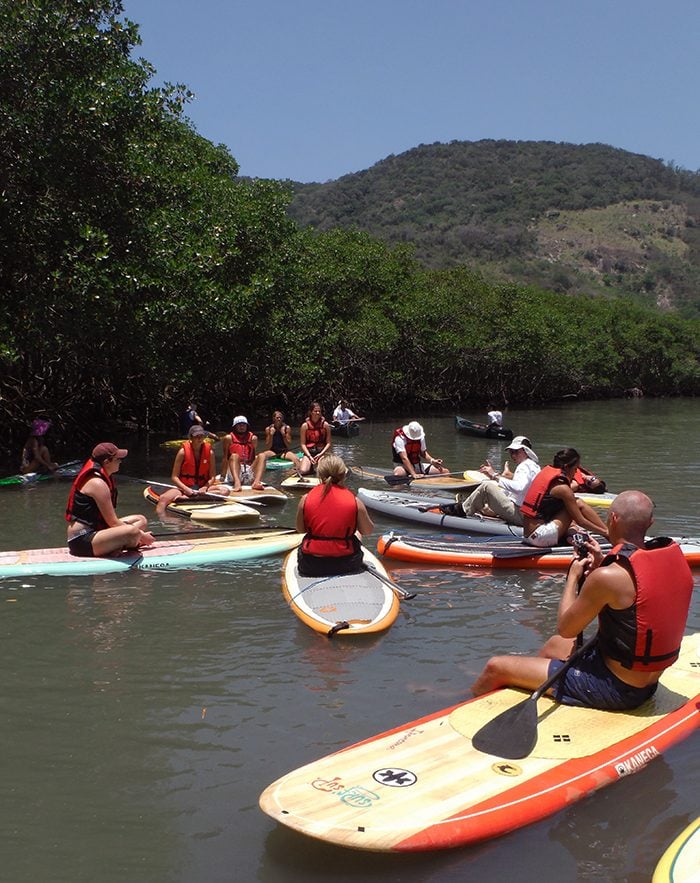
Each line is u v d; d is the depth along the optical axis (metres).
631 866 3.63
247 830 3.96
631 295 152.50
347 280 35.78
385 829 3.59
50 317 15.15
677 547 4.69
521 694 4.98
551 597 7.75
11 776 4.44
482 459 20.39
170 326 17.92
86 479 8.74
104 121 14.23
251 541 9.50
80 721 5.08
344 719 5.10
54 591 7.81
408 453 15.28
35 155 14.20
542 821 3.91
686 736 4.62
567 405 51.34
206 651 6.26
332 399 37.81
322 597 7.31
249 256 22.39
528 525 9.20
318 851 3.79
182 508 11.67
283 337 27.47
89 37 14.22
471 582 8.26
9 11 13.58
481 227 176.88
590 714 4.73
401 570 8.73
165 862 3.71
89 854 3.77
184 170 20.59
